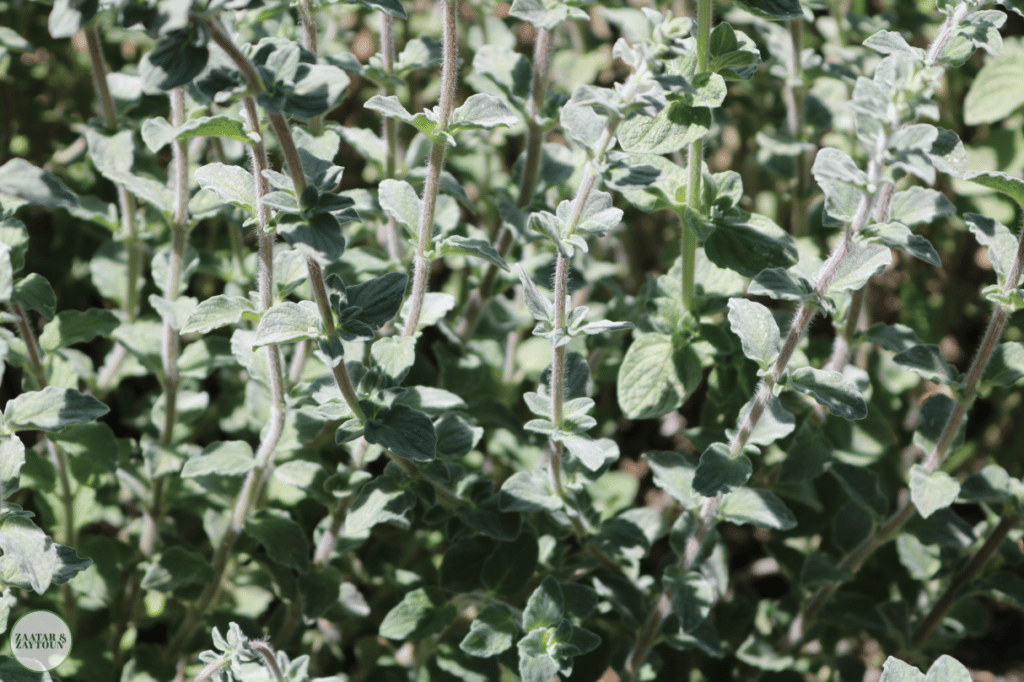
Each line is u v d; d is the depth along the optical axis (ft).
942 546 2.98
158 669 2.98
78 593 3.01
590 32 3.54
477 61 3.00
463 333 3.07
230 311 2.69
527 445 3.12
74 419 2.70
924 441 2.83
